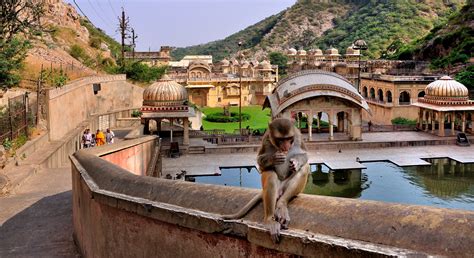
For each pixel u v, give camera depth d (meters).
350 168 27.28
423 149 31.64
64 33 44.97
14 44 21.00
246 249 3.85
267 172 3.61
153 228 5.01
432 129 35.56
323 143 31.94
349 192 23.67
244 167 27.75
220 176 26.09
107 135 22.67
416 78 44.47
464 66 49.97
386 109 44.69
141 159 13.41
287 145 3.49
